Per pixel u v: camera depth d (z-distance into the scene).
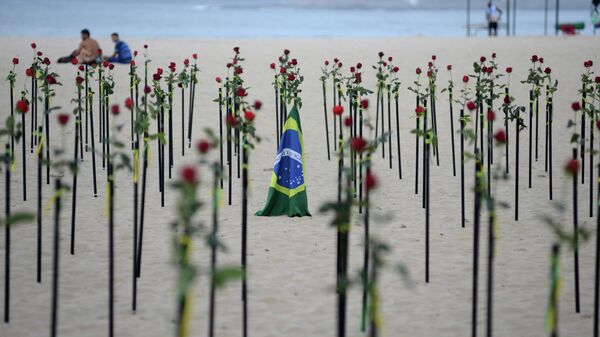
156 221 11.52
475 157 7.91
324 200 12.91
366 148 8.24
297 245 10.44
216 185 6.91
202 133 18.28
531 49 34.09
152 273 9.31
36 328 7.75
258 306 8.36
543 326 7.91
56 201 6.93
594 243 10.62
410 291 8.84
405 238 10.80
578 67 28.58
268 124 19.45
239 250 10.18
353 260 9.76
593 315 8.25
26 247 10.23
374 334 6.09
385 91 24.08
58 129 18.34
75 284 8.95
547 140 15.16
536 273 9.48
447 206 12.58
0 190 13.10
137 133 8.91
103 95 15.98
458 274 9.41
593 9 46.16
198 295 8.65
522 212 12.23
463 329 7.83
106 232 10.94
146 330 7.73
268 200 11.84
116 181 13.93
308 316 8.11
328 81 25.95
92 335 7.60
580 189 13.73
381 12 130.75
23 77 25.59
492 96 14.68
